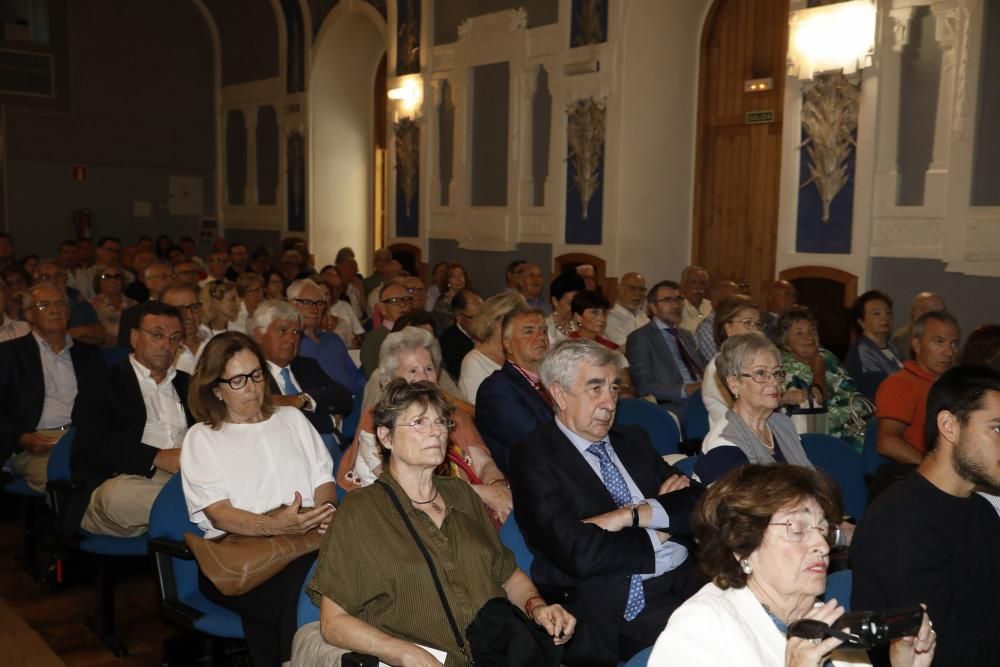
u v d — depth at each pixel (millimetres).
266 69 12945
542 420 3426
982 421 2035
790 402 3996
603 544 2461
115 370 3680
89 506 3430
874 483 2896
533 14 8828
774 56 7641
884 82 6527
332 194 12227
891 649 1753
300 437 3082
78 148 13180
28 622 3750
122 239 13594
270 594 2711
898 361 5078
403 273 7848
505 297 4195
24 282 6879
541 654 2160
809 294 7070
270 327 4086
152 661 3422
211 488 2855
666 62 8125
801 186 7078
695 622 1621
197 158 14078
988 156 6020
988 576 2109
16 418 4316
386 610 2174
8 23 12594
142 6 13453
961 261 6133
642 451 2818
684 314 6992
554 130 8641
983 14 5961
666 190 8289
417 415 2229
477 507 2389
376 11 10844
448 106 9906
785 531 1634
